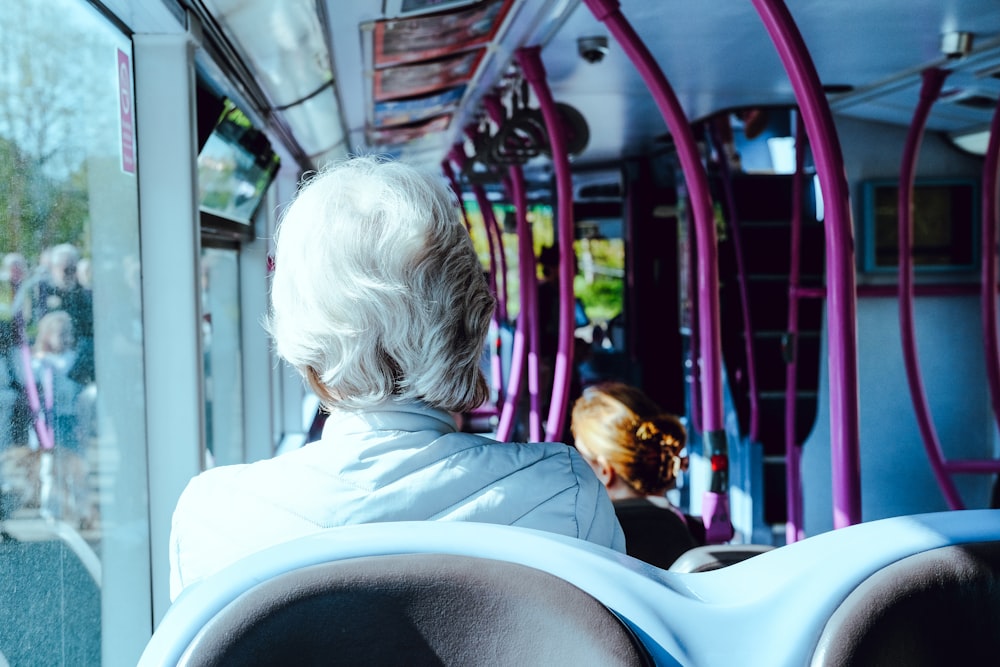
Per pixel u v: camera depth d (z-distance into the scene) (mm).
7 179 1475
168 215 2133
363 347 998
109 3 1828
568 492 1025
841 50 3100
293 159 4637
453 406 1060
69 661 1731
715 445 2137
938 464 3168
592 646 753
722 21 2822
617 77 3756
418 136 5590
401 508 974
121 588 2076
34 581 1570
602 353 6262
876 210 4254
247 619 744
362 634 764
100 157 1900
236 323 4035
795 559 840
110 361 1954
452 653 772
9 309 1476
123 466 2051
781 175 4188
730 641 801
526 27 2869
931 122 4094
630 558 852
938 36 2887
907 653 805
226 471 1054
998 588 814
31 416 1560
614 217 6316
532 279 4074
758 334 4215
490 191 7051
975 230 4262
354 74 3391
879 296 4270
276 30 2416
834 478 1649
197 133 2260
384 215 1015
